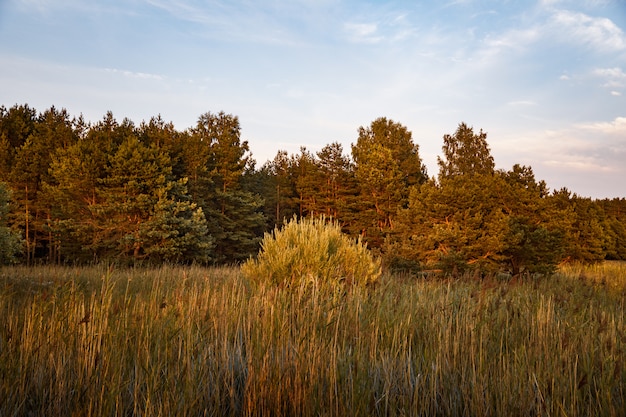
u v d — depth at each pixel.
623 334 4.20
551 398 3.06
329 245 8.20
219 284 7.91
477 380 3.35
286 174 36.47
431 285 8.67
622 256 35.06
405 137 36.84
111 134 24.42
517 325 4.67
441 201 18.11
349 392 3.16
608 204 46.09
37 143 23.83
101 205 19.81
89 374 3.11
